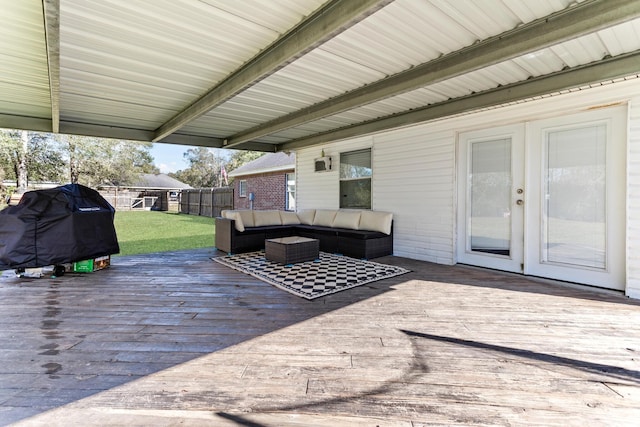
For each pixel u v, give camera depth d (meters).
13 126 5.21
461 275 4.52
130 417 1.60
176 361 2.16
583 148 3.95
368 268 4.93
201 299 3.49
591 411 1.66
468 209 5.09
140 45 2.84
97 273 4.64
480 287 3.93
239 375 1.99
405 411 1.66
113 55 3.04
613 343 2.43
